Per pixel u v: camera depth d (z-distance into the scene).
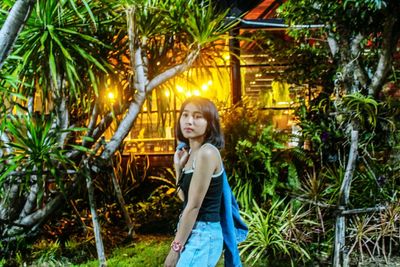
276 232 4.18
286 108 6.89
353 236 3.98
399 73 5.05
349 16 4.24
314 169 4.48
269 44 6.24
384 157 4.65
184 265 2.35
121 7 4.08
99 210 5.54
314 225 4.27
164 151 7.18
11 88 3.97
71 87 3.88
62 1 3.61
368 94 4.64
